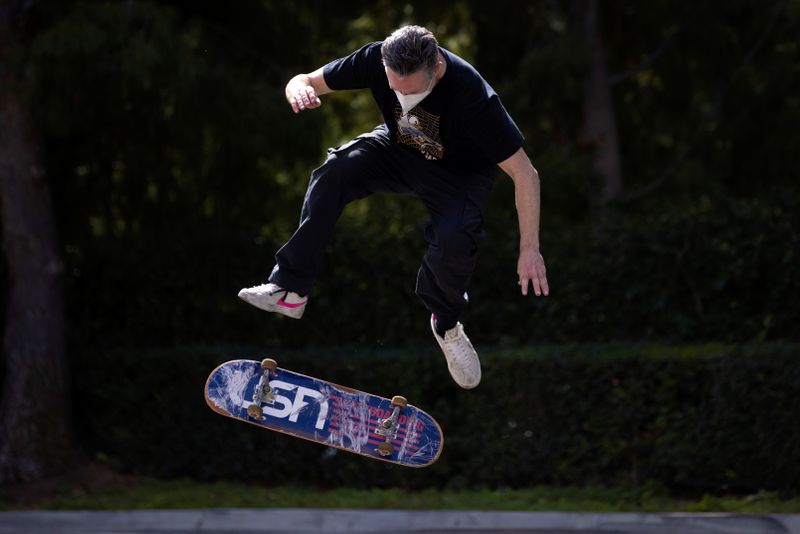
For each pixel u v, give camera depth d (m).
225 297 27.78
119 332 27.83
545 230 27.62
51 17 25.08
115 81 23.31
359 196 12.46
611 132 30.27
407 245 27.41
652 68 31.50
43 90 23.33
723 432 23.38
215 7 27.44
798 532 20.20
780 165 30.59
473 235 12.00
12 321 25.72
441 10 31.16
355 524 21.50
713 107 31.23
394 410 13.79
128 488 24.78
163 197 27.83
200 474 25.64
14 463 24.89
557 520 21.33
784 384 23.06
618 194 30.11
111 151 27.33
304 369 25.69
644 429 24.23
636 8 30.86
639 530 20.62
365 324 27.41
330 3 28.89
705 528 20.59
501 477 24.66
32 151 25.59
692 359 23.73
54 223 26.23
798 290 25.50
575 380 24.34
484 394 24.91
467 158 12.03
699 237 25.81
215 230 27.95
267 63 27.44
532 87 28.05
